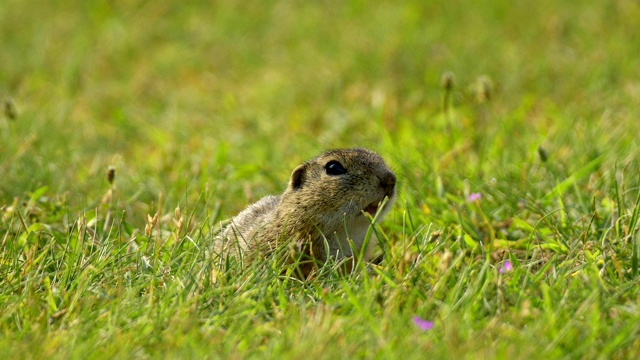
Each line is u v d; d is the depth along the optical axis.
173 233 9.91
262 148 15.58
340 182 9.97
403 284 8.29
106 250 9.45
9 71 21.31
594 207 9.73
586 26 21.06
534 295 8.07
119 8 25.64
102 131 17.53
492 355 6.83
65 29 24.19
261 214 10.77
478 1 23.88
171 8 25.83
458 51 20.30
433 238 10.17
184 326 7.56
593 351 7.03
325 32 23.30
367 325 7.43
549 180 11.37
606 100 16.09
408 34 22.00
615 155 12.40
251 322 7.98
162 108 19.25
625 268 8.88
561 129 14.39
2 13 25.11
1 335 7.54
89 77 21.30
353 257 9.21
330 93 19.06
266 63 21.75
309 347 6.96
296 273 9.79
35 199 11.77
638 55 18.61
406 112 17.23
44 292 8.56
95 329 7.68
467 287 8.23
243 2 25.64
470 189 11.85
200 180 13.52
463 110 16.86
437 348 6.98
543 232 10.22
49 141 15.51
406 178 12.38
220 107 18.95
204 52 22.80
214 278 8.45
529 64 19.00
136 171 14.22
